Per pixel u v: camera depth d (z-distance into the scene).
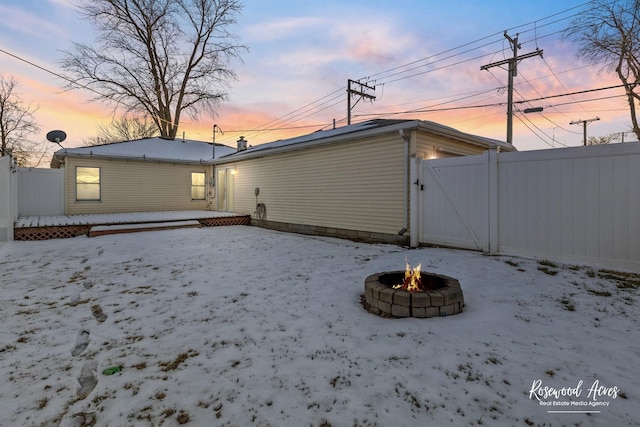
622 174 4.54
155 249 7.52
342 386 2.17
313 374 2.32
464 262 5.39
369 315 3.44
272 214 12.34
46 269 5.68
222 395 2.10
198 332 3.07
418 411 1.91
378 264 5.67
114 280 4.94
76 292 4.38
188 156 16.48
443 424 1.79
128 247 7.82
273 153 11.93
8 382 2.27
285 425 1.82
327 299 3.94
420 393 2.07
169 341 2.89
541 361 2.41
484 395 2.04
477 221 6.27
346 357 2.55
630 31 16.14
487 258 5.59
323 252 7.00
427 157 8.03
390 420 1.84
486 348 2.63
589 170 4.84
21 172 12.42
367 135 8.34
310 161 10.57
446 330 2.98
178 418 1.89
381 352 2.62
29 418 1.90
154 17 23.23
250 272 5.29
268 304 3.80
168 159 14.97
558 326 3.00
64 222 10.28
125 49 23.11
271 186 12.38
